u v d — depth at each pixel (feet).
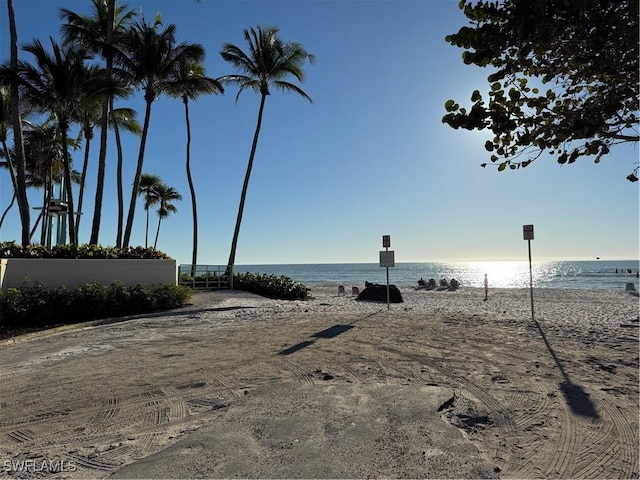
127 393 18.95
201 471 11.49
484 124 8.19
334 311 51.24
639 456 12.34
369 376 20.93
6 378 22.15
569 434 13.91
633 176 8.21
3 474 11.70
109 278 52.95
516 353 25.72
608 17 6.81
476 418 15.35
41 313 41.37
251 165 87.10
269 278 83.35
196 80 78.43
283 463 11.88
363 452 12.51
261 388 19.11
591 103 8.11
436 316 44.50
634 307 58.29
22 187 60.95
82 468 11.98
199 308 52.11
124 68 73.56
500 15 7.57
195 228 92.79
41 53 65.16
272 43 84.94
